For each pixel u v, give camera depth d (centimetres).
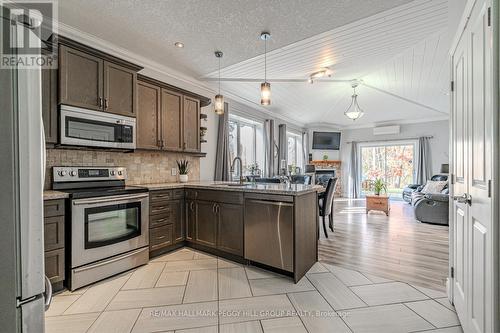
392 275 241
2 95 66
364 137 855
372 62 368
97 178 270
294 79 430
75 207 211
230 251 275
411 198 650
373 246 331
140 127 297
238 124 562
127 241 249
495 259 109
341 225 451
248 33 265
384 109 669
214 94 452
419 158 750
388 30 273
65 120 225
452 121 189
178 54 317
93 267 221
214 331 159
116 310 182
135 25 250
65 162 254
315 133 852
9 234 67
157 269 255
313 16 233
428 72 413
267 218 244
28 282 71
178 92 347
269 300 196
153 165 342
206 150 430
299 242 234
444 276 238
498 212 109
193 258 286
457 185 176
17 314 69
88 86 242
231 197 274
